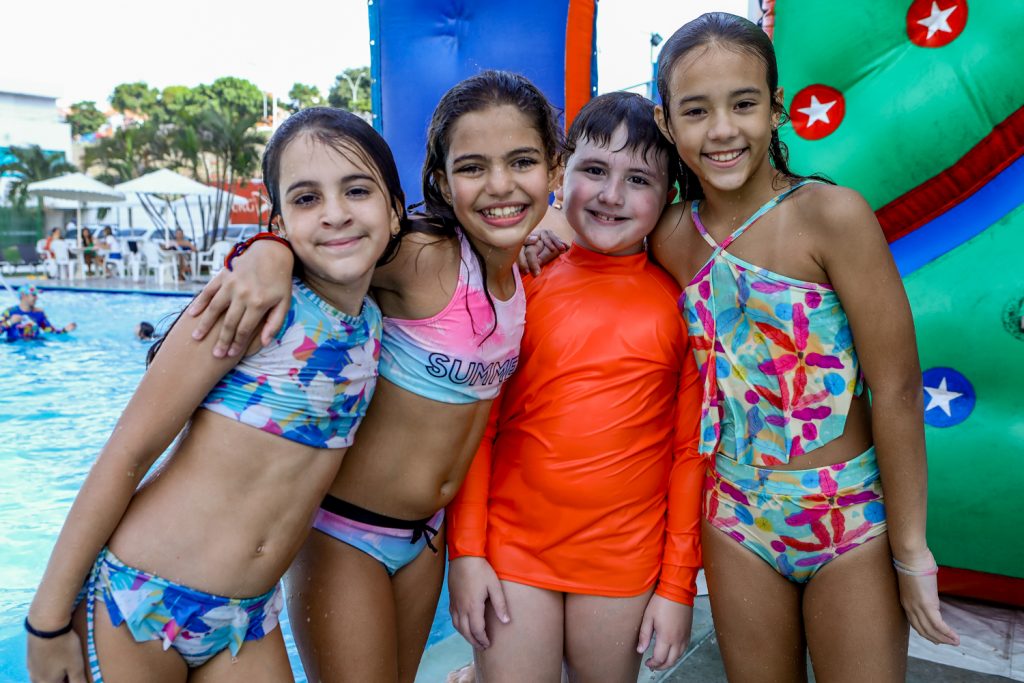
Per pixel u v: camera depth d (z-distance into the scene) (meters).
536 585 2.35
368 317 2.00
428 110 4.69
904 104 3.18
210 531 1.81
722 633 2.33
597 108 2.32
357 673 2.17
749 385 2.20
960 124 3.12
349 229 1.83
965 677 2.88
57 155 39.78
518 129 2.04
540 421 2.34
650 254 2.48
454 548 2.41
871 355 2.05
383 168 1.91
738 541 2.25
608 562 2.33
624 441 2.30
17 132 43.16
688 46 2.05
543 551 2.35
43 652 1.74
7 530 5.13
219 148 37.31
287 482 1.88
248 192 37.62
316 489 1.95
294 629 2.26
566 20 4.42
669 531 2.41
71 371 10.30
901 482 2.07
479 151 2.03
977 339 3.20
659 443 2.38
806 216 2.06
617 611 2.35
